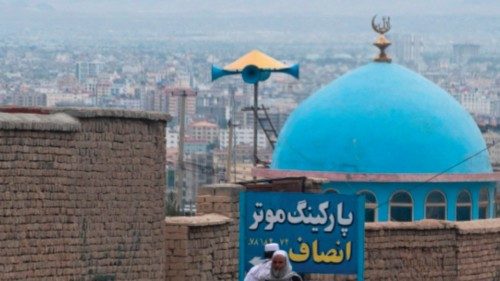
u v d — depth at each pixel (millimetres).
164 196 31906
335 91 50031
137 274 31141
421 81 50500
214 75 54156
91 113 29734
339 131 49062
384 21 51406
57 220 29203
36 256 28766
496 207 52469
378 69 50406
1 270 28016
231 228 34312
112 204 30422
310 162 49125
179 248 32594
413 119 48969
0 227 27953
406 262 38500
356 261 33281
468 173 49125
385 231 38062
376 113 49000
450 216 49094
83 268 29828
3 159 28000
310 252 33344
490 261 40750
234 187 34469
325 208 33281
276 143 52500
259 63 53781
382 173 48250
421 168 48500
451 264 39344
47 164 28938
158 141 31531
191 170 83938
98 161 30047
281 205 33375
